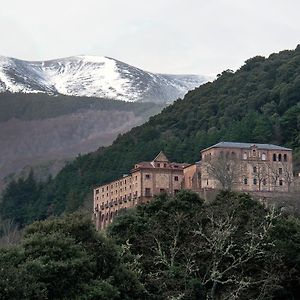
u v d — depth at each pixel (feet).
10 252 154.10
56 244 158.51
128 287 168.35
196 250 208.64
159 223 224.33
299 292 228.22
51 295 149.59
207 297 191.83
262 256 215.72
